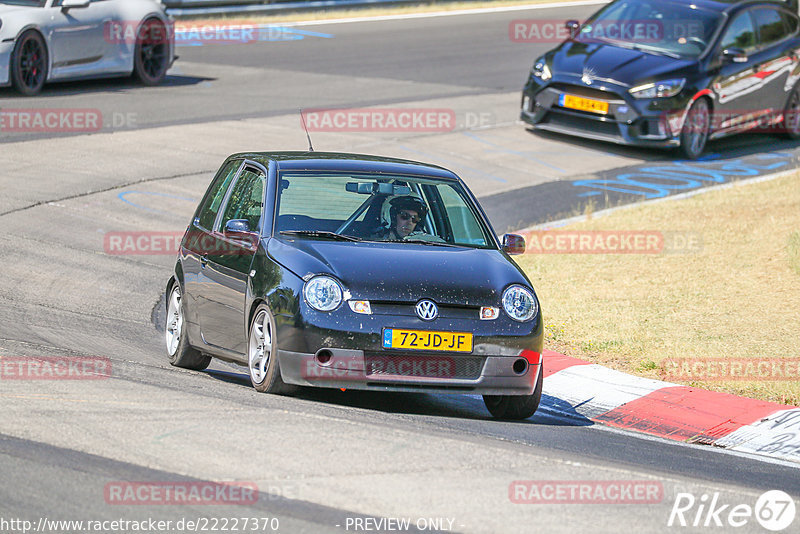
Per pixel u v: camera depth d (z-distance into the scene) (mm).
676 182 59438
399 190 28734
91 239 45344
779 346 34438
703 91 64000
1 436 20281
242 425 21828
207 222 30547
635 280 42594
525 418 27547
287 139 62781
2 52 66625
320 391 27656
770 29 69188
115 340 33031
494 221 51438
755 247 46031
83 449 19875
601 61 64938
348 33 104188
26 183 51844
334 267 25453
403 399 28594
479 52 96312
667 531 18234
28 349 28844
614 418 28719
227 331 27797
